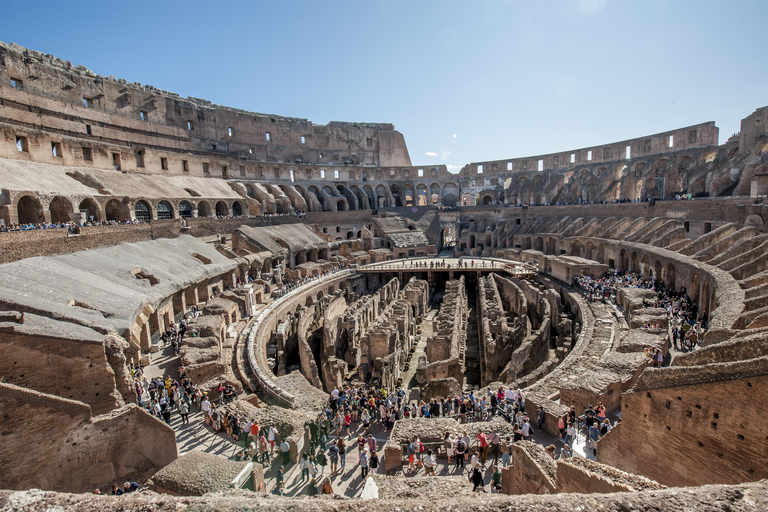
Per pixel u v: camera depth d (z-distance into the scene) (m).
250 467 12.82
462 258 76.38
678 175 62.25
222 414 18.98
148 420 16.03
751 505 7.14
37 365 16.41
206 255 45.03
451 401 21.41
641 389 13.80
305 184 88.69
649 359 20.52
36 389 16.39
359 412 21.14
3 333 15.79
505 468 14.95
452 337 30.31
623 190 69.25
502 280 55.34
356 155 104.69
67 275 26.45
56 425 14.09
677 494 7.45
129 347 22.09
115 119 61.47
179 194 57.69
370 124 106.62
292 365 34.34
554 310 40.12
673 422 12.70
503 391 21.19
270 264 55.62
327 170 93.69
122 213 48.47
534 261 61.34
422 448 16.11
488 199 97.75
